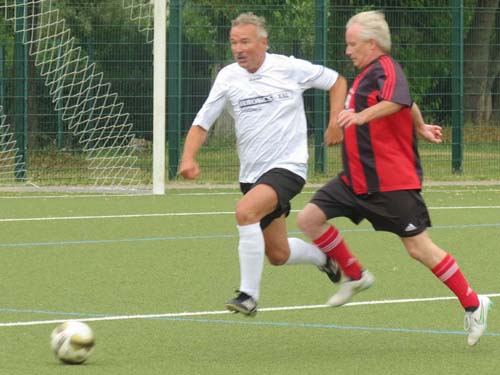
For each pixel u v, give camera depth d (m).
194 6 43.34
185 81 42.44
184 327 16.55
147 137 43.12
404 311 17.81
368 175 15.06
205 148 43.34
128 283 20.58
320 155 43.34
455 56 44.81
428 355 14.69
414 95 45.06
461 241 26.59
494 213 32.62
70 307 18.16
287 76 16.06
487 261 23.52
